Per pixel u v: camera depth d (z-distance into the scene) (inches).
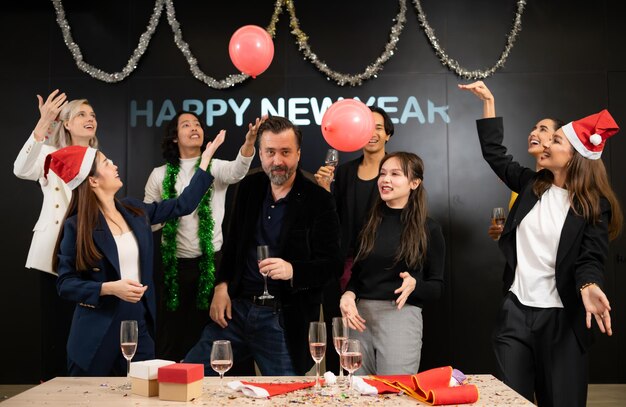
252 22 223.6
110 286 117.2
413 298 127.2
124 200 134.3
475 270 220.5
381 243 129.2
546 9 222.4
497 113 222.5
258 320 130.3
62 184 180.2
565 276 120.2
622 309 216.1
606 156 219.9
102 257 123.1
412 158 130.3
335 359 192.5
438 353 218.5
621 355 215.5
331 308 190.7
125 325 96.7
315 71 223.5
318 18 223.5
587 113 221.1
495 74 222.4
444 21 223.3
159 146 222.7
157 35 223.8
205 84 223.1
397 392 93.0
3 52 223.9
